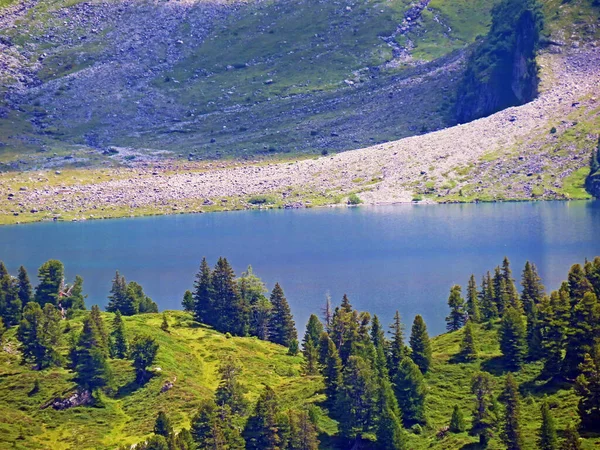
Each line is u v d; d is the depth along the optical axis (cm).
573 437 13762
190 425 15788
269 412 15125
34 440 16838
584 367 15488
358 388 16025
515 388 15062
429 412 16738
